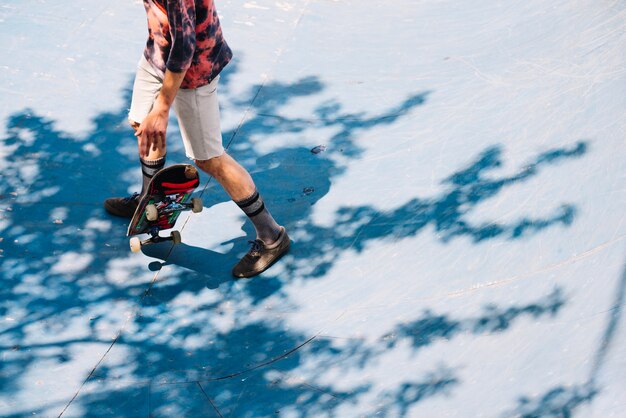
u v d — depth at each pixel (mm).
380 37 6383
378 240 4629
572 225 4480
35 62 5980
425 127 5414
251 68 6055
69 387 3834
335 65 6098
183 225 4785
